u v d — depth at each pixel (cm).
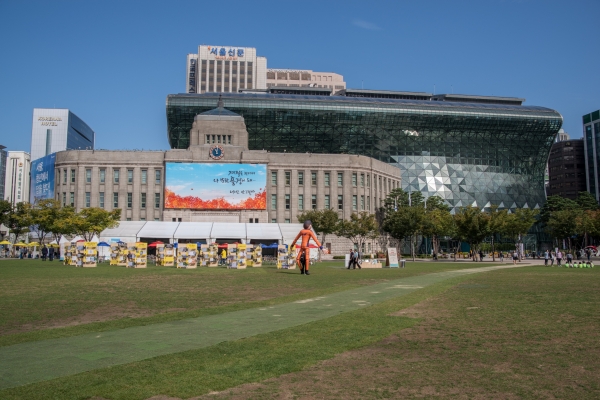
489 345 1304
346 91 17250
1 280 3553
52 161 11262
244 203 10769
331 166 11575
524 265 6894
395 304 2128
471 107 15200
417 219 9662
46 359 1162
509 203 15738
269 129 13988
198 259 6988
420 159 15162
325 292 2698
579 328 1540
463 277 3994
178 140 13688
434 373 1046
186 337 1419
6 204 9719
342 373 1045
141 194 10888
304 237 4572
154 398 888
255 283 3400
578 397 890
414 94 17588
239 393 917
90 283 3325
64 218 8694
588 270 5266
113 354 1210
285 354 1201
